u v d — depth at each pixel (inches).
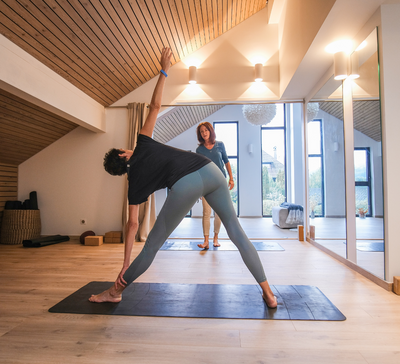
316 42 101.7
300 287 80.8
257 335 54.1
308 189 158.7
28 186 173.0
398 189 80.4
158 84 66.2
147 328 56.9
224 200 65.1
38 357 46.8
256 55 165.5
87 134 171.3
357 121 99.0
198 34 153.3
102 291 78.4
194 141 326.0
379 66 83.4
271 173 325.1
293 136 291.6
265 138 325.4
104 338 53.1
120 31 118.2
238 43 166.2
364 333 54.7
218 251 132.7
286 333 54.8
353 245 102.1
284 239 166.7
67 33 104.4
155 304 68.6
